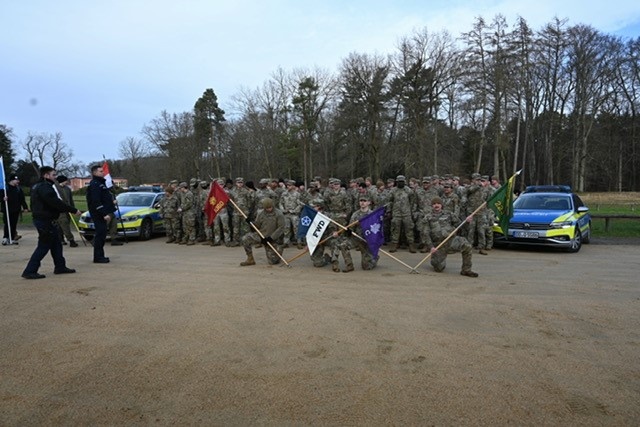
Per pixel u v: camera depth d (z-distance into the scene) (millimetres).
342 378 3895
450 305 6102
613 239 13797
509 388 3701
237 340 4805
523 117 47250
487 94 36781
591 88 44156
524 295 6637
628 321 5383
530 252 11133
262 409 3389
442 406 3418
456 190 12562
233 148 58188
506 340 4777
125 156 72438
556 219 10898
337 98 44781
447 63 37688
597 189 54969
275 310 5883
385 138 41531
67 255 10844
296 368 4102
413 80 37844
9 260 9992
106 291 6941
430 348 4562
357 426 3148
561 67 44344
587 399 3520
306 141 46375
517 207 12375
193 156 59125
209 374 3988
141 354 4449
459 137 42250
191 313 5758
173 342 4758
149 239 14570
